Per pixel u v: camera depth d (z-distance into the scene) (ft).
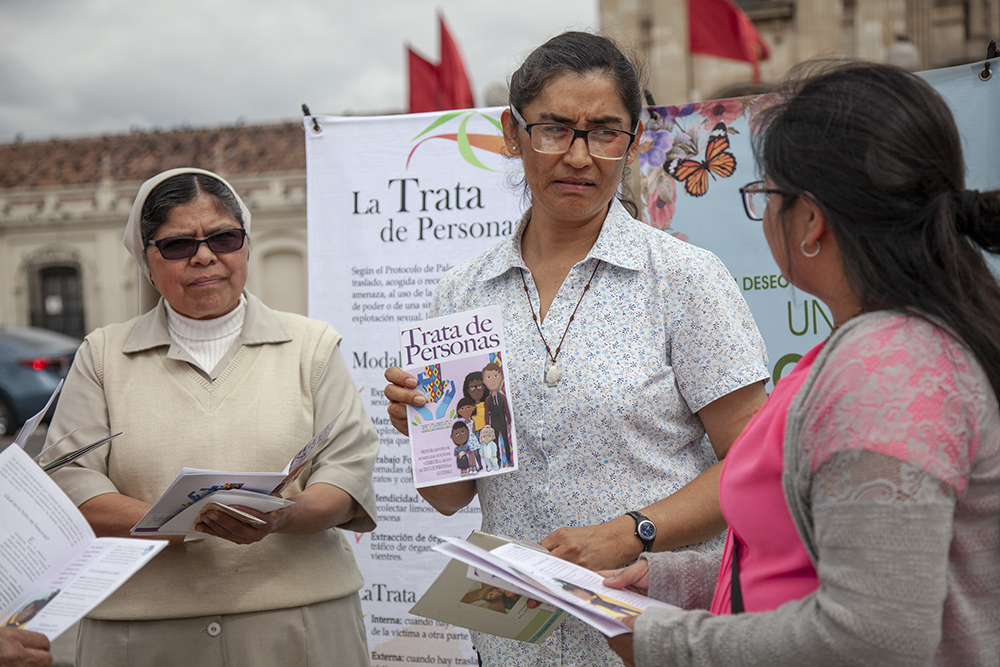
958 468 3.32
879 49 42.98
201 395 6.98
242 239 7.07
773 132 3.98
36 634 4.46
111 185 81.46
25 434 5.58
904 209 3.62
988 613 3.56
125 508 6.47
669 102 43.70
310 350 7.38
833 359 3.61
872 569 3.24
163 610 6.51
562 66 5.90
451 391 6.08
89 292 83.25
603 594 4.55
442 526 9.39
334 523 6.82
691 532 5.60
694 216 8.82
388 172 9.52
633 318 6.03
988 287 3.71
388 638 9.47
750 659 3.61
